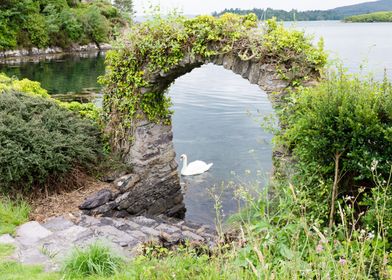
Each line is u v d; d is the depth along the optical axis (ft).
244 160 36.81
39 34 124.47
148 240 17.21
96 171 24.75
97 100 57.62
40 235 17.29
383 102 13.35
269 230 10.83
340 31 175.32
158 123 25.80
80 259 13.61
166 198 26.71
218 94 67.00
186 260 12.03
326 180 14.02
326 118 13.60
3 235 16.88
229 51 21.01
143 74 23.95
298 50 19.26
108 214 22.56
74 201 21.85
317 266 9.37
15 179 20.58
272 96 19.83
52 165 21.62
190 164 33.94
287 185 15.25
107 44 153.38
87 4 169.68
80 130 25.00
